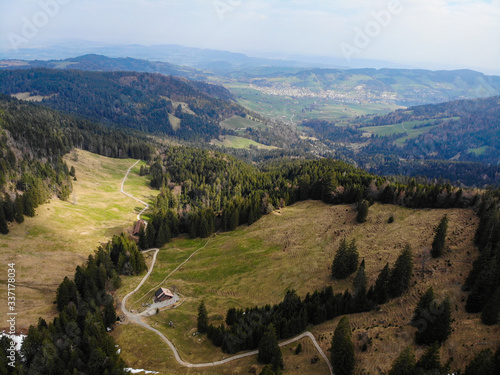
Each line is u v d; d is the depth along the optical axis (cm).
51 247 12119
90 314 8138
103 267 10712
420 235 10912
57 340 7450
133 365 7619
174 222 15375
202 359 7806
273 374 6025
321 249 11862
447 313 6250
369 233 11906
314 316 8300
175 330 9031
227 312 9038
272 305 9606
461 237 10025
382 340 6994
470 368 5181
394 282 8350
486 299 6856
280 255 12094
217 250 13325
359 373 6309
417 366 5641
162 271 12256
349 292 9262
